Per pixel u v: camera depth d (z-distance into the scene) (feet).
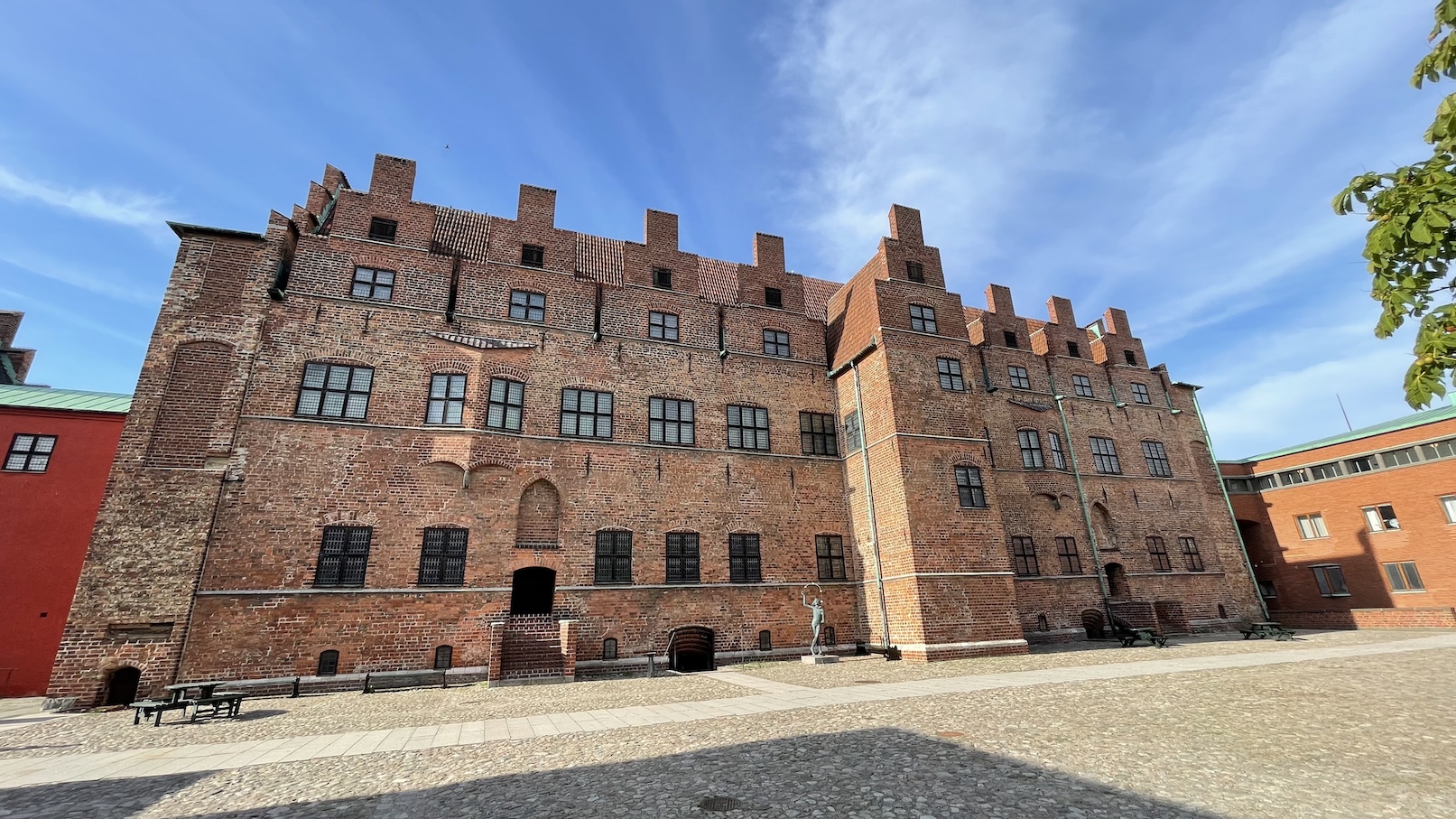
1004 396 106.01
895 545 77.46
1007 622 75.51
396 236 75.82
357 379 68.23
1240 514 127.34
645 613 72.08
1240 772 24.45
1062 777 24.20
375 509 64.54
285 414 64.34
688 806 22.13
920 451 79.97
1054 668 58.18
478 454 69.26
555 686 58.34
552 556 70.18
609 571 72.38
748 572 79.20
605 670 67.82
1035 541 98.78
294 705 50.52
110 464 71.82
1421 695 38.81
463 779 26.99
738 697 47.32
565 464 73.97
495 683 59.93
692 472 80.23
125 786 27.58
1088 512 104.12
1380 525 110.73
